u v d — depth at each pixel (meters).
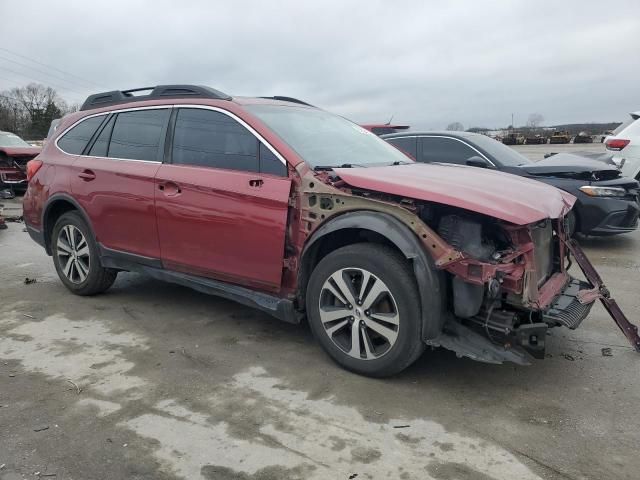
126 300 5.04
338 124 4.71
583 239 8.27
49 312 4.72
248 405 3.12
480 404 3.13
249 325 4.38
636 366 3.63
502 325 3.09
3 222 9.09
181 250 4.14
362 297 3.32
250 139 3.83
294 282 3.64
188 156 4.14
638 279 5.88
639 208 7.34
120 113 4.77
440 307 3.11
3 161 13.52
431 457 2.63
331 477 2.48
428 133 7.90
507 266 3.07
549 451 2.68
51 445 2.72
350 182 3.38
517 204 3.20
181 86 4.41
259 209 3.64
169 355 3.81
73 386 3.34
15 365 3.65
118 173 4.50
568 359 3.74
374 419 2.96
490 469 2.54
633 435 2.82
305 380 3.42
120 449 2.70
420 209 3.23
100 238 4.76
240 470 2.53
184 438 2.79
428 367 3.59
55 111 73.56
